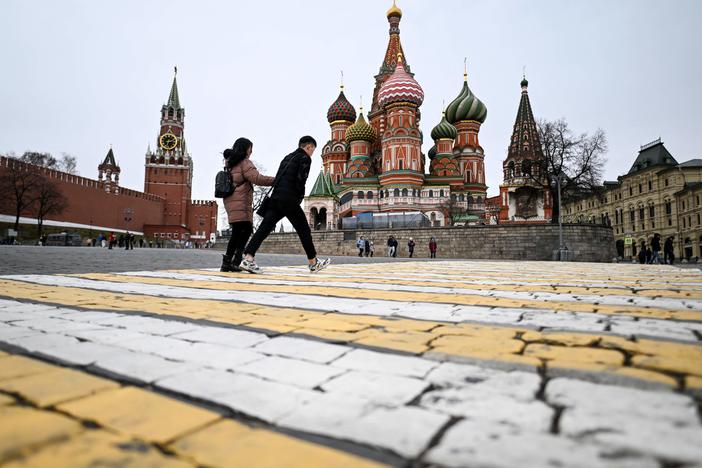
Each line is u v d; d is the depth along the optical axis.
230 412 1.17
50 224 57.12
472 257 31.61
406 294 3.86
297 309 2.97
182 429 1.06
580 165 37.28
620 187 73.06
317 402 1.24
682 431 1.02
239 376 1.48
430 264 12.70
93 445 0.97
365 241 32.97
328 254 35.62
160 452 0.94
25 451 0.93
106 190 68.50
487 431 1.04
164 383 1.40
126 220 72.88
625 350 1.77
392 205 52.72
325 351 1.82
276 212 6.48
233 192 6.75
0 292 3.88
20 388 1.34
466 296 3.70
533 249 30.25
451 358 1.69
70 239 51.91
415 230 33.50
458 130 63.69
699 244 56.19
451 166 58.22
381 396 1.29
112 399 1.25
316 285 4.74
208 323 2.44
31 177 52.91
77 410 1.17
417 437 1.01
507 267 10.55
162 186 85.56
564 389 1.33
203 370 1.54
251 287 4.48
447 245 32.44
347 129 62.12
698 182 57.62
